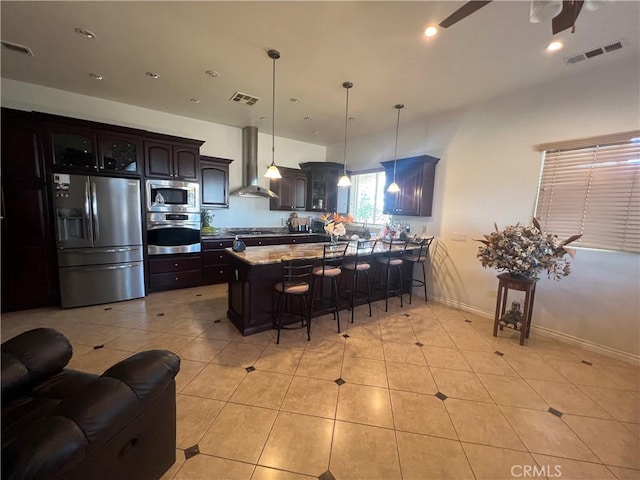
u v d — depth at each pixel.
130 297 4.03
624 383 2.39
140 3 2.15
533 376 2.47
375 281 4.28
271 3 2.11
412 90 3.50
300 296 3.25
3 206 3.33
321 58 2.83
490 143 3.70
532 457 1.69
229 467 1.57
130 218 3.94
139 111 4.40
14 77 3.47
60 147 3.52
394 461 1.64
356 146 5.87
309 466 1.60
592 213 2.93
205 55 2.85
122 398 1.17
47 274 3.62
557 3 1.44
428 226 4.46
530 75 3.04
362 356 2.72
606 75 2.79
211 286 4.78
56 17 2.32
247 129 5.28
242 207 5.71
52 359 1.62
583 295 2.98
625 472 1.61
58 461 0.94
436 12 2.15
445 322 3.59
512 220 3.52
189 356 2.63
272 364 2.54
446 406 2.09
